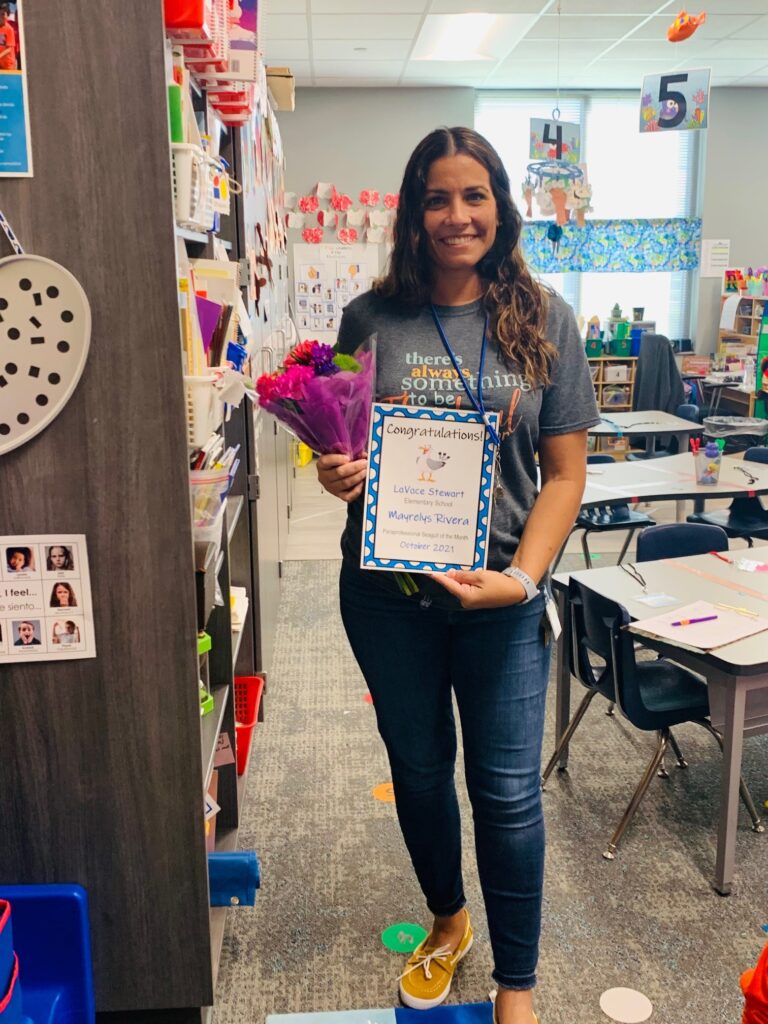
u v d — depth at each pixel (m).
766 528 4.52
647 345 7.40
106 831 1.62
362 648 1.73
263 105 3.71
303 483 7.70
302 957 2.09
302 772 2.95
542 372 1.60
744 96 9.01
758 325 8.79
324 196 8.40
